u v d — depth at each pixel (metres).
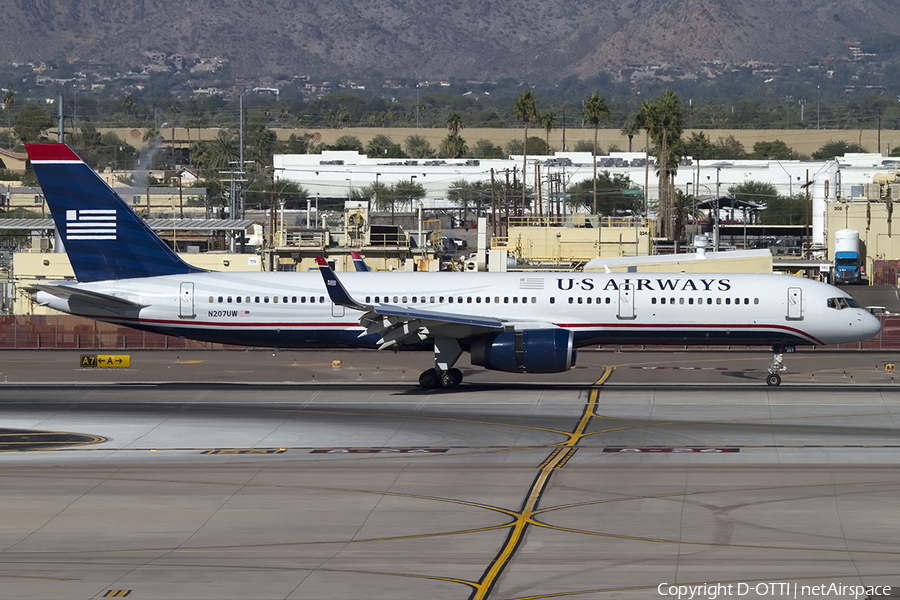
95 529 125.88
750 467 155.00
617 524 126.06
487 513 131.75
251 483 147.50
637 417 198.00
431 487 144.88
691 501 136.00
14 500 138.62
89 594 103.75
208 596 103.00
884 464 156.25
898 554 113.69
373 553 116.00
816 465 156.00
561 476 150.75
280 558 114.50
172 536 123.00
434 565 111.62
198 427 190.25
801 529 122.88
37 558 115.25
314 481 148.62
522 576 107.81
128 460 163.25
